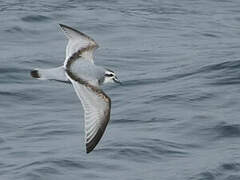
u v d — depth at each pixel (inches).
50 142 610.9
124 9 1201.4
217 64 822.5
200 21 1157.1
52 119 673.6
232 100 702.5
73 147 595.8
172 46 979.9
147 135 617.0
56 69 346.0
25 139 619.5
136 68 855.1
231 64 812.6
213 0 1321.4
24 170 543.2
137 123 652.7
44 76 341.7
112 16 1141.1
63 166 551.2
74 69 346.6
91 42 372.2
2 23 1040.2
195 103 699.4
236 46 982.4
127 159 567.2
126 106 699.4
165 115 669.3
